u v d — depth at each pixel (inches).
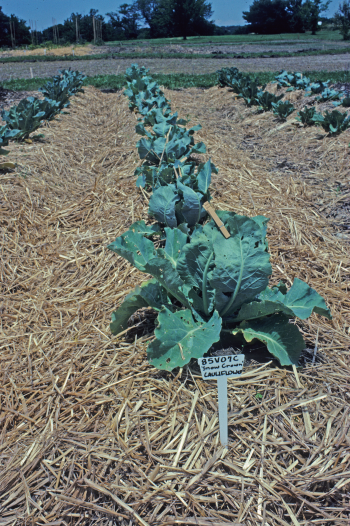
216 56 1145.4
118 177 243.0
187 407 100.4
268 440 93.0
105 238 183.0
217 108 460.4
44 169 244.1
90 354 117.9
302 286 112.3
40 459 91.0
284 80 489.7
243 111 419.2
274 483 85.4
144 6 3105.3
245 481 86.0
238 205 207.2
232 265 102.6
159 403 100.7
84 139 324.8
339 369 110.0
